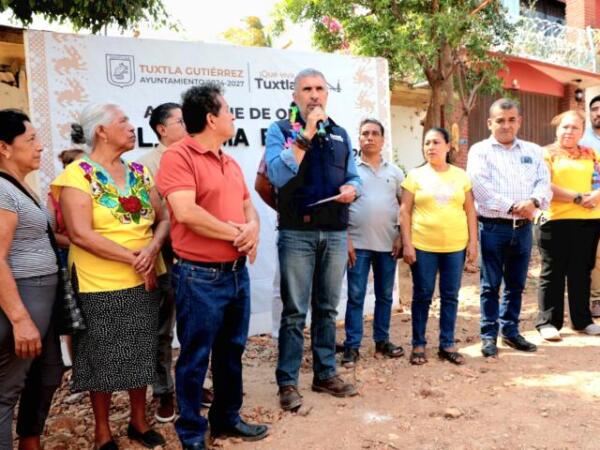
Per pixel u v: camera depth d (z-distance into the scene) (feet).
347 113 18.88
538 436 10.32
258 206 17.33
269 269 17.66
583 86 44.09
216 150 9.80
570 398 12.02
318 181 11.42
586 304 16.70
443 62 25.22
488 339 14.99
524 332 17.06
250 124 17.12
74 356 9.82
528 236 14.73
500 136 14.65
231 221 9.70
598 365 13.98
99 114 9.76
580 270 16.53
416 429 10.77
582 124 16.14
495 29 26.61
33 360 9.45
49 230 9.34
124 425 11.39
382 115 19.54
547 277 16.40
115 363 9.70
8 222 8.38
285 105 17.67
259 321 17.62
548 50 40.88
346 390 12.41
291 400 11.74
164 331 11.42
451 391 12.62
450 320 14.60
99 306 9.63
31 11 19.04
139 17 20.86
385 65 19.53
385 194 14.87
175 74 16.03
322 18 26.37
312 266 11.76
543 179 14.58
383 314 15.29
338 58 18.63
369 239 14.70
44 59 14.44
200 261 9.46
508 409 11.53
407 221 14.48
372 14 25.63
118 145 9.93
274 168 10.78
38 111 14.40
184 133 11.96
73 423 11.62
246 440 10.50
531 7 40.63
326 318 12.39
